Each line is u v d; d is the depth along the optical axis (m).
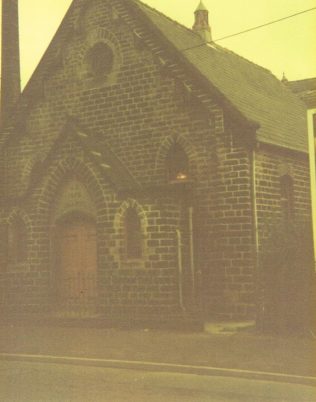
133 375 10.72
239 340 13.57
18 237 18.72
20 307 18.22
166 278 16.16
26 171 20.02
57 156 18.19
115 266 16.84
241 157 16.73
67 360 12.03
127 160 18.48
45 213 18.41
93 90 19.19
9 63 22.34
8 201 18.64
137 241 16.94
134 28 18.50
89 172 17.47
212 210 17.09
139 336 14.52
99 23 19.17
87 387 9.85
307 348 12.43
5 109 22.09
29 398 9.20
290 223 14.72
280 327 14.33
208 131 17.23
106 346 13.33
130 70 18.58
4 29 22.53
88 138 18.36
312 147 14.48
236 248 16.69
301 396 9.12
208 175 17.20
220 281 16.86
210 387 9.72
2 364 11.92
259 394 9.25
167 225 16.31
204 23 22.02
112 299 16.81
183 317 15.94
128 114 18.55
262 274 14.57
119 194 16.95
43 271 18.23
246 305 16.44
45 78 19.95
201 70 18.08
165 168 17.95
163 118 17.97
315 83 24.14
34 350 13.09
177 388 9.70
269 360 11.38
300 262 14.12
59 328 16.27
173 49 17.77
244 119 16.56
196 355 12.05
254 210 16.61
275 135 18.08
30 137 20.09
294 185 18.55
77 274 18.23
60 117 19.67
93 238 18.11
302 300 14.04
